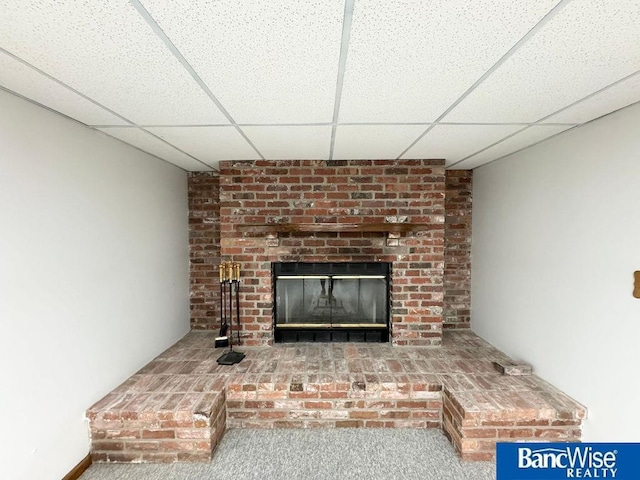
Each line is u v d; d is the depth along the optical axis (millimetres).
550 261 2195
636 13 896
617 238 1692
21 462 1515
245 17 928
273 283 3010
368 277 3039
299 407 2311
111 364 2182
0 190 1421
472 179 3334
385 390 2295
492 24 960
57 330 1729
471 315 3369
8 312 1458
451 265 3383
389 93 1456
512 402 2018
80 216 1895
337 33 1006
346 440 2184
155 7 884
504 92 1447
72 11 896
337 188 2863
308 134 2082
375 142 2279
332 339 3074
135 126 1926
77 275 1873
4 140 1438
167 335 2949
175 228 3131
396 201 2867
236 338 2957
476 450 1979
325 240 2914
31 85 1379
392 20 942
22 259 1524
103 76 1297
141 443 1980
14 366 1485
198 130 2002
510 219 2662
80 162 1892
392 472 1895
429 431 2277
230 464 1965
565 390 2082
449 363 2582
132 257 2422
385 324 3086
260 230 2713
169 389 2217
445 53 1124
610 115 1720
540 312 2303
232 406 2312
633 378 1610
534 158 2350
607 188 1745
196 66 1215
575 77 1306
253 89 1416
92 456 1972
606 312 1761
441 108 1637
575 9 892
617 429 1700
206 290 3447
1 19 928
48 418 1668
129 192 2385
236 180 2869
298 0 857
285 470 1914
